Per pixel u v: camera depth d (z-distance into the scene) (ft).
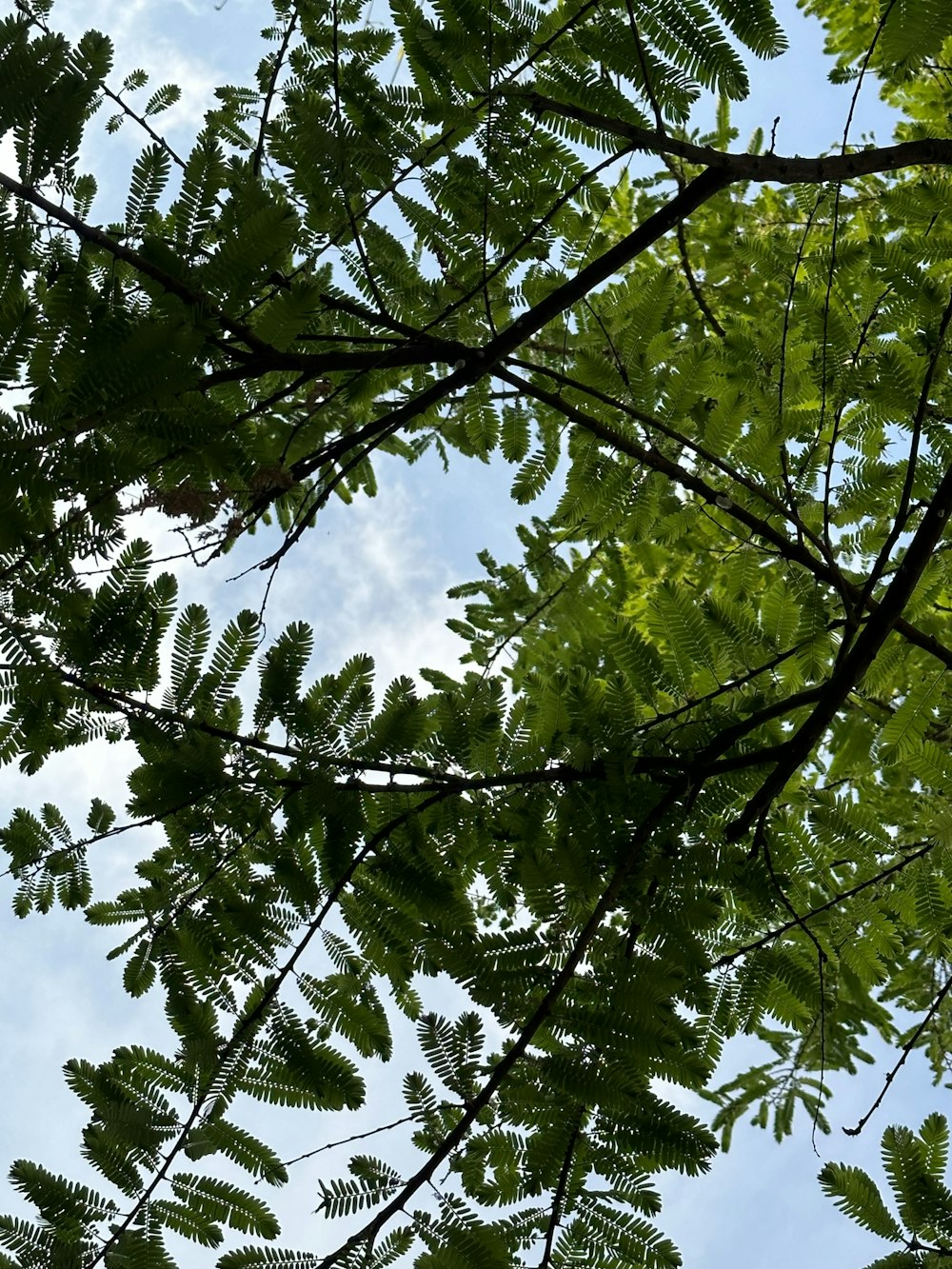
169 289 6.17
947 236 9.84
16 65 5.84
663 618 9.65
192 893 7.77
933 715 9.70
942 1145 6.64
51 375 5.61
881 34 7.00
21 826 7.75
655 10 7.60
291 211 6.02
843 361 9.91
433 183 8.54
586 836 7.90
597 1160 6.66
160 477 6.61
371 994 7.83
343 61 8.76
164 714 7.27
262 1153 6.91
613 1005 6.70
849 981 10.23
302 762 7.65
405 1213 6.14
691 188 8.49
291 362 7.85
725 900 9.14
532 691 8.64
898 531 9.30
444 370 11.85
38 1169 6.38
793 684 10.17
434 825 8.05
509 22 8.02
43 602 6.49
